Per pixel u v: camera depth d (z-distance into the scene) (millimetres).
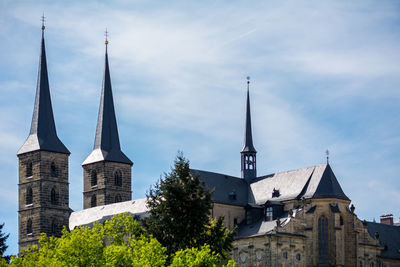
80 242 122875
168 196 132125
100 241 126625
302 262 189000
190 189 133875
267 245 186750
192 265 114875
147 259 115188
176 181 135000
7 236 189625
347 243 195500
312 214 192250
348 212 196625
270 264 185375
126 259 117125
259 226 196875
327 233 192375
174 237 130000
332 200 193750
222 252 135250
